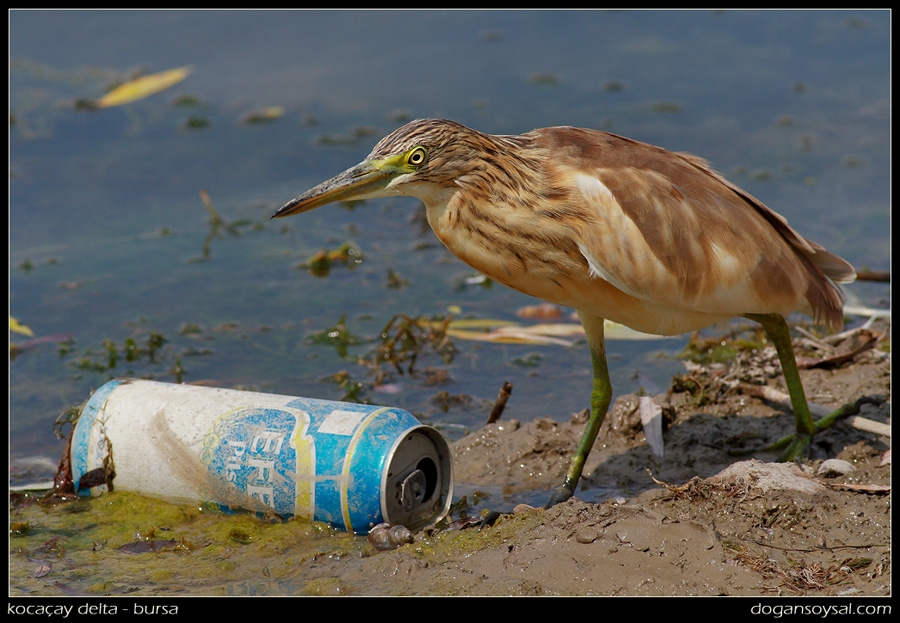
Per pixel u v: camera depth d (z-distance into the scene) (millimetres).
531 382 12203
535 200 8930
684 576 7648
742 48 20531
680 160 9469
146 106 18828
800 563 7848
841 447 9734
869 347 11180
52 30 20734
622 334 13359
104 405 9375
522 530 8344
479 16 21734
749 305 9234
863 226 15008
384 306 14055
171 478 9070
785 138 17484
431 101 18688
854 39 20625
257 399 9133
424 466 9039
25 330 13102
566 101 18578
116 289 14258
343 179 8961
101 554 8609
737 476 8719
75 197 16484
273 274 14766
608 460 10164
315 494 8594
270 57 20203
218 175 16984
